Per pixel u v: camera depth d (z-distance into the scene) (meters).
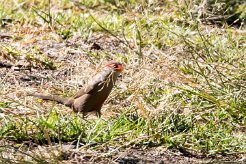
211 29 15.34
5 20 16.38
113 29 15.72
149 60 12.80
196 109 11.05
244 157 9.80
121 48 14.86
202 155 9.77
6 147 9.17
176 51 12.92
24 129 9.80
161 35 14.86
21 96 11.38
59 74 13.03
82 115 10.77
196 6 14.95
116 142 9.72
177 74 11.62
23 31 15.50
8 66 13.16
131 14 14.76
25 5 18.05
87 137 9.59
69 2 18.19
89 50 14.48
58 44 14.82
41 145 9.52
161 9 16.25
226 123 10.85
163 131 10.07
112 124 10.17
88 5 18.16
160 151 9.70
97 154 9.25
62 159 9.06
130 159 9.30
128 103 11.40
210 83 11.99
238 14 17.59
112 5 18.00
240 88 11.55
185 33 14.84
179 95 11.43
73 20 16.23
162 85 11.68
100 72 10.52
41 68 13.25
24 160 8.80
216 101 11.09
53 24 15.62
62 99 10.82
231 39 14.48
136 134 9.95
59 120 9.96
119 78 12.67
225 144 10.04
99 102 10.58
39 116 10.04
